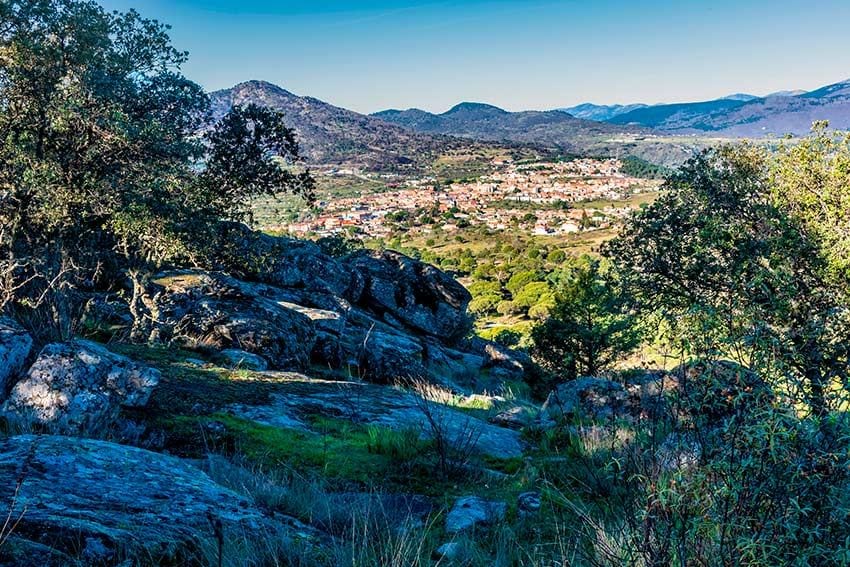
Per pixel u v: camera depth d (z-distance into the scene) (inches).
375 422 367.6
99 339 511.2
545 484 259.1
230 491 192.1
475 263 6535.4
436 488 261.1
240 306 645.9
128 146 585.6
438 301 1238.3
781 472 119.2
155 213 589.6
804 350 133.0
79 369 280.4
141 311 607.2
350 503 220.8
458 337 1259.8
